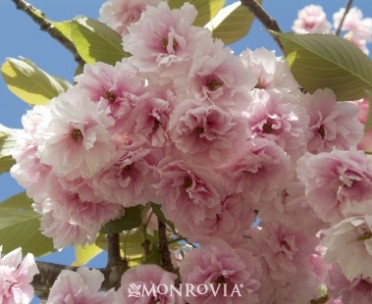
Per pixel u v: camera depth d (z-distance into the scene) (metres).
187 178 0.54
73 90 0.54
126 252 0.64
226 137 0.53
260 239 0.56
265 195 0.55
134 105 0.53
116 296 0.53
